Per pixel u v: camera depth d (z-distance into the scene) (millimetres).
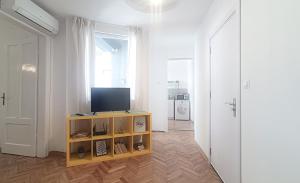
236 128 1629
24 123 2826
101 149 2775
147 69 3346
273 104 1096
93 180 2061
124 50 3463
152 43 4422
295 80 914
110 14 2742
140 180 2066
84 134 2660
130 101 3135
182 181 2051
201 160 2686
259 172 1260
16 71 2881
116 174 2217
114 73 3586
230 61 1808
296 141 909
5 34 2914
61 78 2926
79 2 2383
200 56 3217
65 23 2900
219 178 2127
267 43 1157
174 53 4941
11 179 2084
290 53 948
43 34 2719
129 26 3205
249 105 1403
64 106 2910
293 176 930
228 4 1820
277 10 1055
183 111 6371
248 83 1417
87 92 2932
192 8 2533
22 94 2852
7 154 2875
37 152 2791
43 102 2791
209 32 2551
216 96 2279
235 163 1667
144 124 2998
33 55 2820
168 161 2639
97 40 3430
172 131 4668
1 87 2939
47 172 2264
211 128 2518
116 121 3113
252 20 1352
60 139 2908
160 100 4664
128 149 3029
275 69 1075
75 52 2836
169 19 2920
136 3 2396
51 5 2471
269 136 1138
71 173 2238
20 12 2049
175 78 7234
